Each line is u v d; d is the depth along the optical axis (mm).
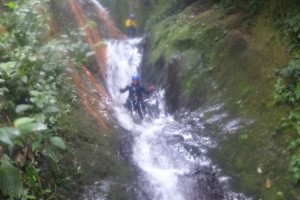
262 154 5586
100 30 10914
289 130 5531
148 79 9422
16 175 3027
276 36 6844
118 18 13719
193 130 6785
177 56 8609
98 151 5523
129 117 7723
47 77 4543
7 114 3916
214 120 6781
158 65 9266
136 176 5469
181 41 8953
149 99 8750
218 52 7926
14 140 2939
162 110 8320
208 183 5684
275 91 6141
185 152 6281
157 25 11141
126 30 13281
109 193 4898
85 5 11492
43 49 4430
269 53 6820
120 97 9016
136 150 6109
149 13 13641
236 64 7375
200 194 5590
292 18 6418
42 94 3977
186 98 7793
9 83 4062
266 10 7371
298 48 6312
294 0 6602
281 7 6867
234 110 6691
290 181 5012
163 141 6461
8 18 4984
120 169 5453
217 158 6008
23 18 4902
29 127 2906
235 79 7188
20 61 4125
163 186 5512
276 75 6359
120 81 9508
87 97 6945
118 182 5176
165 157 6156
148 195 5270
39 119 3672
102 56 9344
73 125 5645
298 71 5938
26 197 3395
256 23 7605
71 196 4480
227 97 7062
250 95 6637
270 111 6027
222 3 9180
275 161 5371
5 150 3502
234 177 5602
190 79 7969
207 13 9328
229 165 5809
